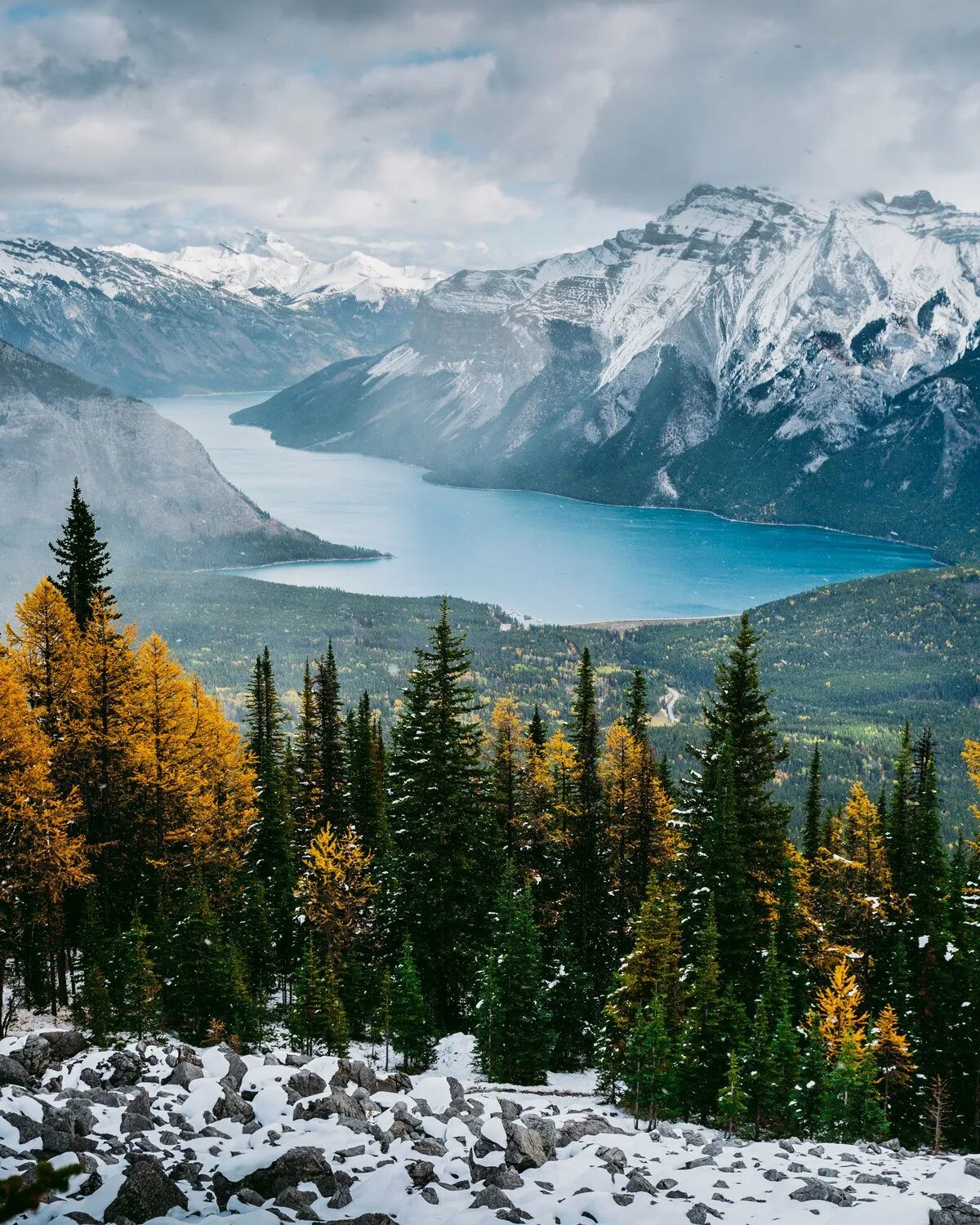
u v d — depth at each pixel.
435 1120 20.75
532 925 44.06
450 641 46.62
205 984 41.38
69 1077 21.64
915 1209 17.73
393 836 48.12
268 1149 18.47
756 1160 21.33
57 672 41.72
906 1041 44.97
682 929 45.31
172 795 46.09
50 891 36.84
